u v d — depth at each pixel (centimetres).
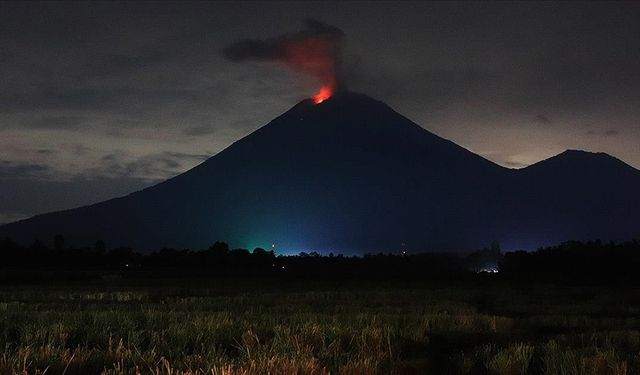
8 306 2386
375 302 3256
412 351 1448
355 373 1055
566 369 1150
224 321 1647
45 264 11594
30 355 1049
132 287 5128
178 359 1088
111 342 1260
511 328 2014
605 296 4100
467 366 1234
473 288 5259
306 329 1470
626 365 1149
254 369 971
